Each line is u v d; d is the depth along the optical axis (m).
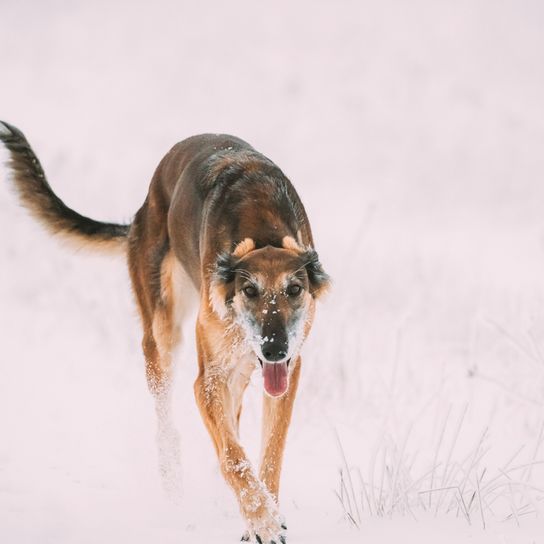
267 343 10.40
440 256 27.56
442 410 14.71
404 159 49.69
